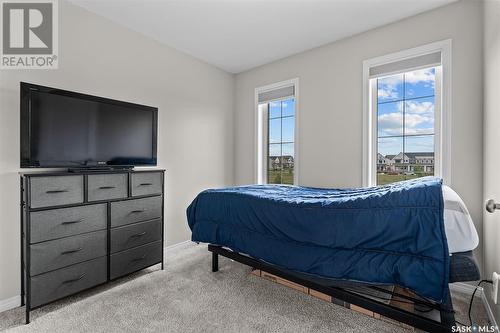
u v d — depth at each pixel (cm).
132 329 155
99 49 239
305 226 155
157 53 289
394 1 212
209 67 352
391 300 141
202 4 223
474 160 201
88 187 193
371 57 258
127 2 220
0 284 183
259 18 243
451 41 211
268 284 215
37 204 168
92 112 213
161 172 248
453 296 196
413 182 153
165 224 301
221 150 371
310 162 305
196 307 180
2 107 185
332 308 178
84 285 190
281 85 334
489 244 174
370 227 132
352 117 271
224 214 207
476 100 200
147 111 255
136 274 235
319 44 293
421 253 118
